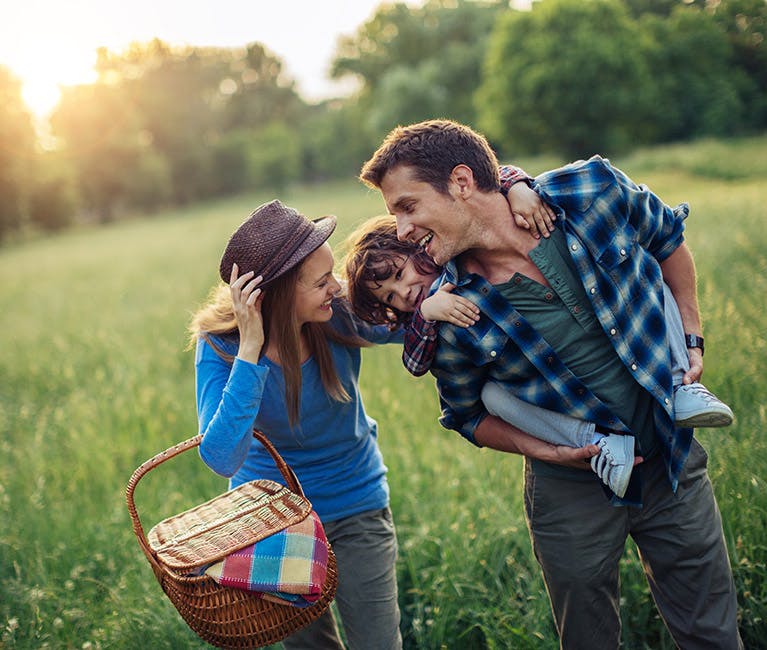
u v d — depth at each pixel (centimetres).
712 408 215
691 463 234
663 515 235
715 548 234
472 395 240
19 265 2969
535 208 214
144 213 7594
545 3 4316
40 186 5847
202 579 209
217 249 1995
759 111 3033
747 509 298
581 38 3988
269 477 264
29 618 331
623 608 294
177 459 491
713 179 2302
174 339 842
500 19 4641
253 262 232
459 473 397
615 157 3903
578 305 219
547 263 217
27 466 509
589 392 222
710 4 3356
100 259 2511
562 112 4050
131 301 1241
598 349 223
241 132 8419
